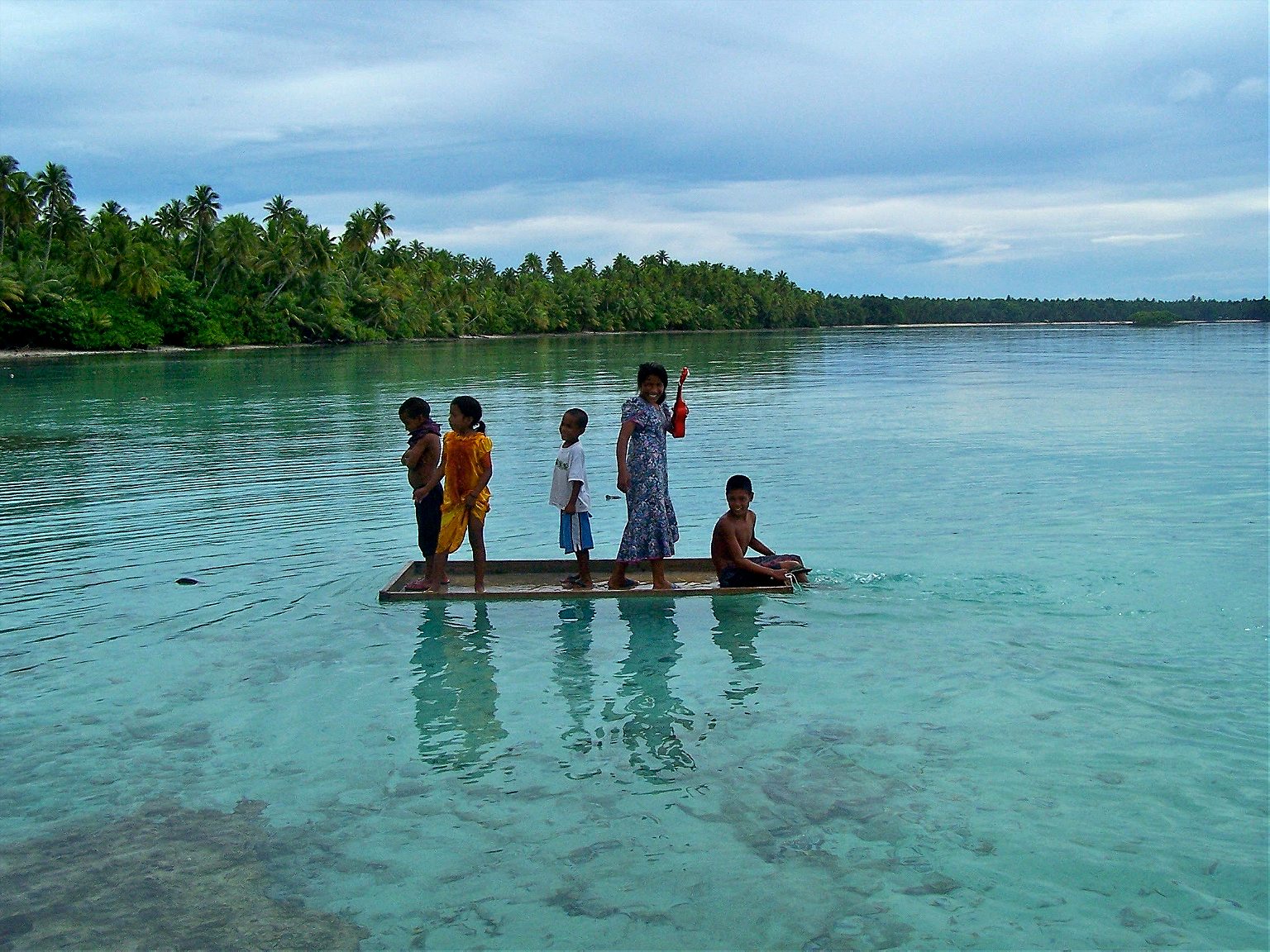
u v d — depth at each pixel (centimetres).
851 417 2195
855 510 1132
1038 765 493
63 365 5353
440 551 819
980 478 1355
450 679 627
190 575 879
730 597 800
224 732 548
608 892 395
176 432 2061
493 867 414
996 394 2791
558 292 15350
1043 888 392
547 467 1512
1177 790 466
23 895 398
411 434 830
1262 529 1004
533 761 509
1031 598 773
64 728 554
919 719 550
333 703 589
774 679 616
